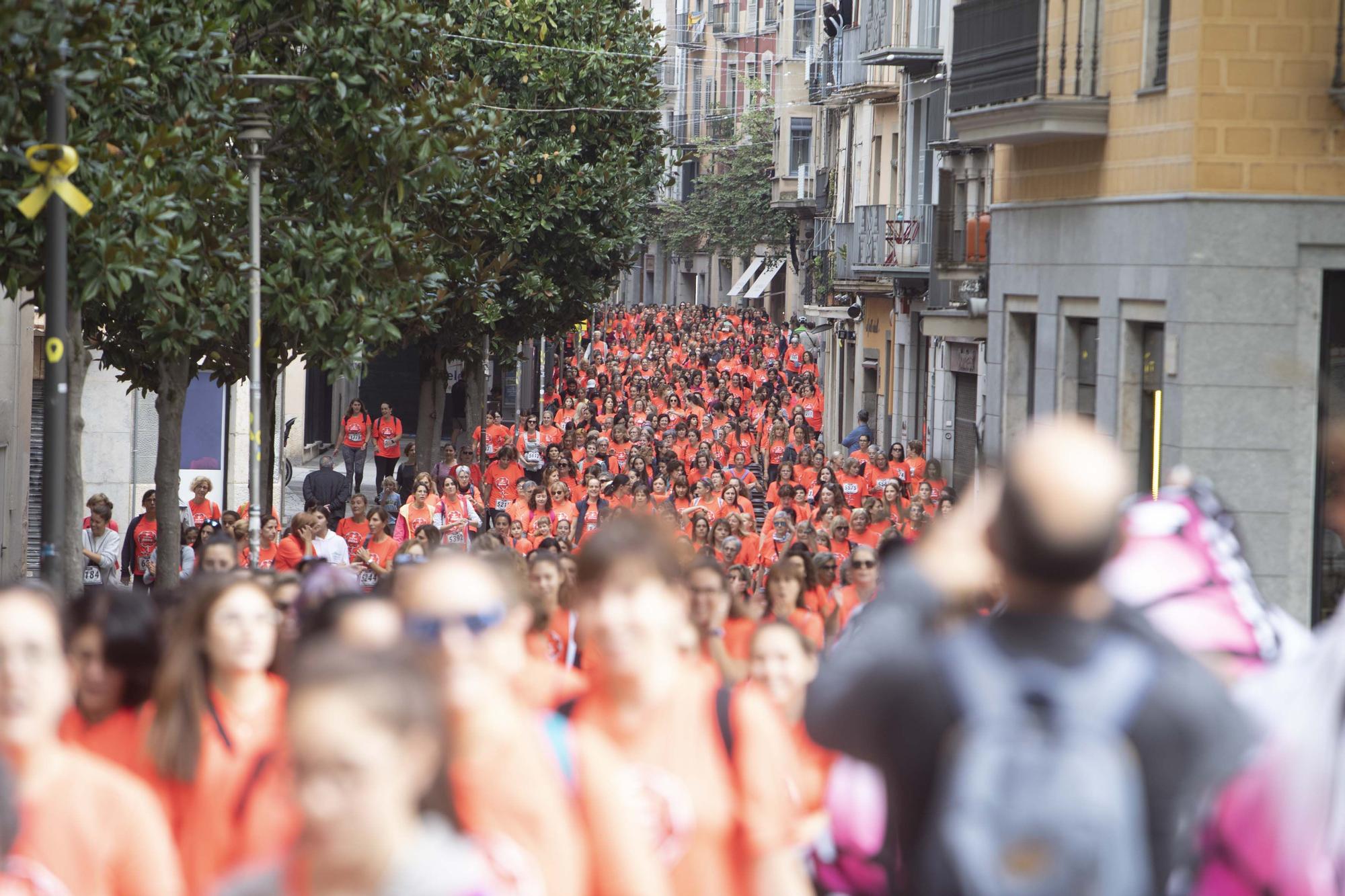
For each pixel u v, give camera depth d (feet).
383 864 30.07
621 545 46.01
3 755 44.01
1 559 229.66
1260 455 164.14
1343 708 38.17
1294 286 163.84
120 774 46.21
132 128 148.66
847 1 445.78
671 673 46.91
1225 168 163.84
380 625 47.70
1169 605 45.60
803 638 67.21
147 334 167.94
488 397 495.00
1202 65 163.53
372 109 177.58
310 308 178.50
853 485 266.77
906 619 34.40
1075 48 188.96
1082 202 190.19
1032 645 32.42
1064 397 197.67
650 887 39.93
